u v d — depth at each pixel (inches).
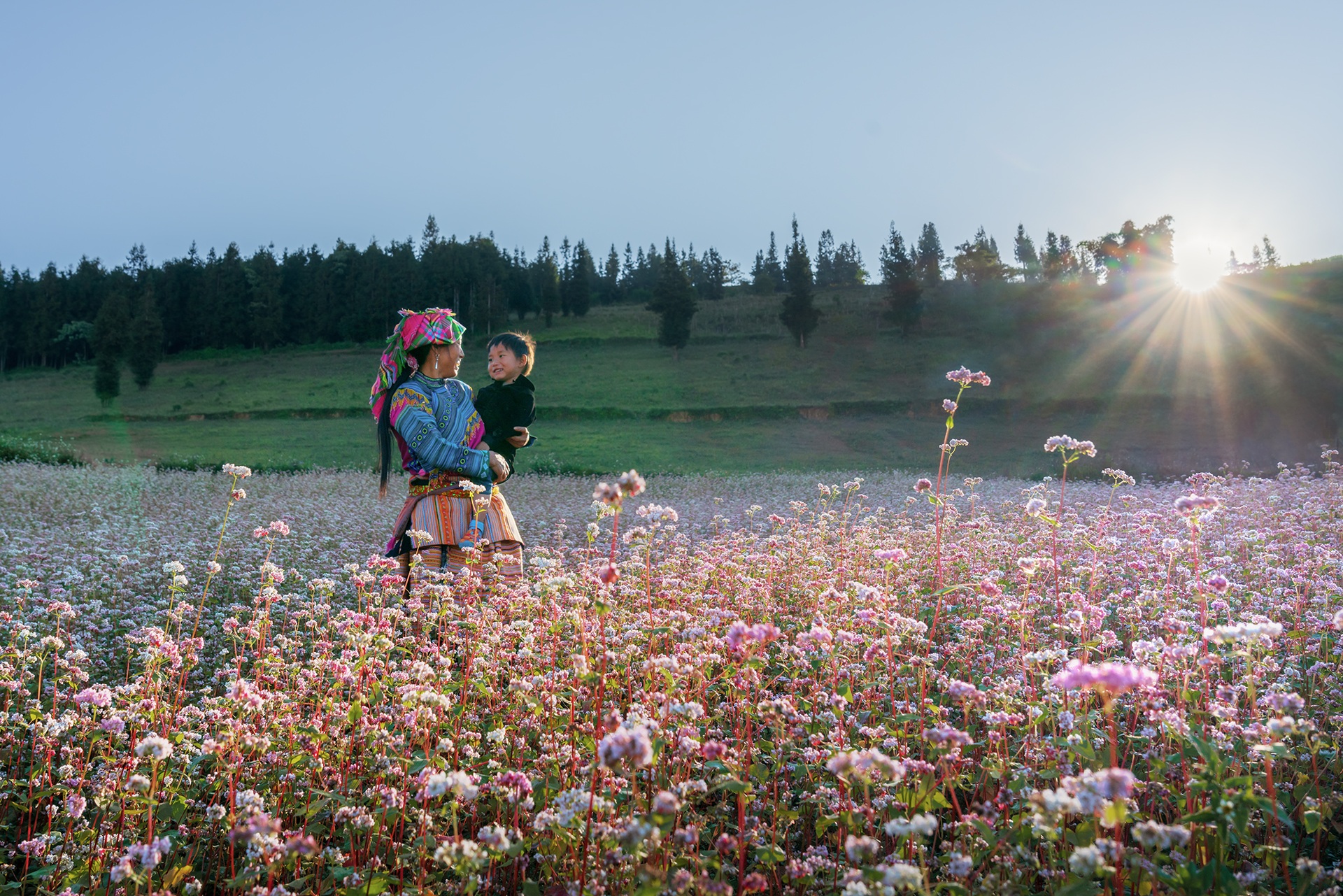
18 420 2938.0
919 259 6181.1
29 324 4690.0
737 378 3366.1
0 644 176.4
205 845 111.9
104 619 215.5
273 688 147.8
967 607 200.5
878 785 108.4
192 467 1141.1
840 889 95.4
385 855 104.0
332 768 118.8
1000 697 119.9
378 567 183.9
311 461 1660.9
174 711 133.9
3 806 119.9
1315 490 436.1
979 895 87.2
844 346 3951.8
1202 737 113.7
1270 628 106.7
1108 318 3732.8
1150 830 79.5
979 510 378.9
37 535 378.9
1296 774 116.5
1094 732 122.4
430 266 4899.1
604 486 101.1
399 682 130.4
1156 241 4485.7
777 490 857.5
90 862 100.4
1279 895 96.2
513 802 96.7
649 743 83.4
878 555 169.3
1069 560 235.8
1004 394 2849.4
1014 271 5339.6
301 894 100.0
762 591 196.9
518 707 132.1
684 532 392.5
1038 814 83.7
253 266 5255.9
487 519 195.0
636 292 6791.3
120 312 3683.6
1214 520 280.5
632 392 3127.5
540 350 4136.3
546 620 157.2
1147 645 126.0
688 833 88.7
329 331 4894.2
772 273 6909.5
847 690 126.6
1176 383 2667.3
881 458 1942.7
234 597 259.4
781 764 115.6
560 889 94.2
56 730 120.0
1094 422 2345.0
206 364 4357.8
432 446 186.4
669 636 153.9
